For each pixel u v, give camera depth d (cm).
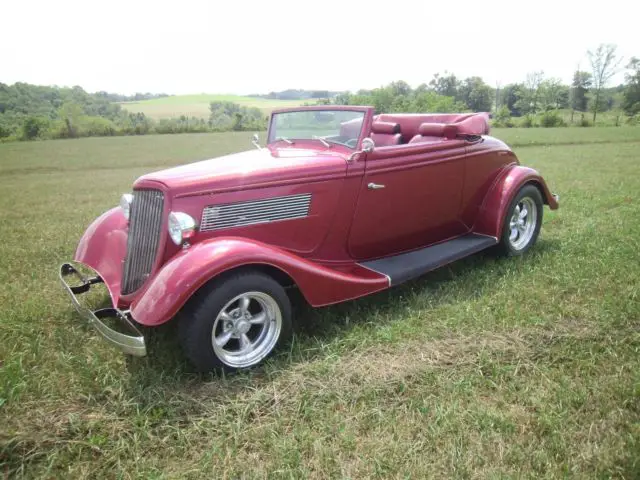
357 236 406
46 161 2262
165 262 324
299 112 438
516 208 509
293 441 249
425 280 466
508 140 2588
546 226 632
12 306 418
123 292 354
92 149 2961
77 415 273
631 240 529
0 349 346
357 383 300
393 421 262
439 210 457
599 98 6431
